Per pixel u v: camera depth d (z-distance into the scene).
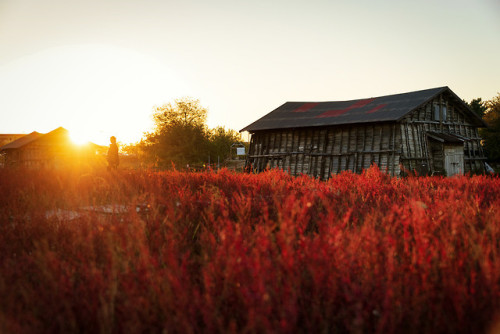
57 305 2.68
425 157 24.91
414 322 2.40
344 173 8.17
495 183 6.51
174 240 3.70
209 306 2.49
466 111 29.03
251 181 7.15
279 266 2.76
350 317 2.53
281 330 2.24
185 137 53.50
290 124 28.19
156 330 2.50
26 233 4.36
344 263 2.83
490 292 2.54
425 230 3.19
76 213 5.41
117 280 2.95
